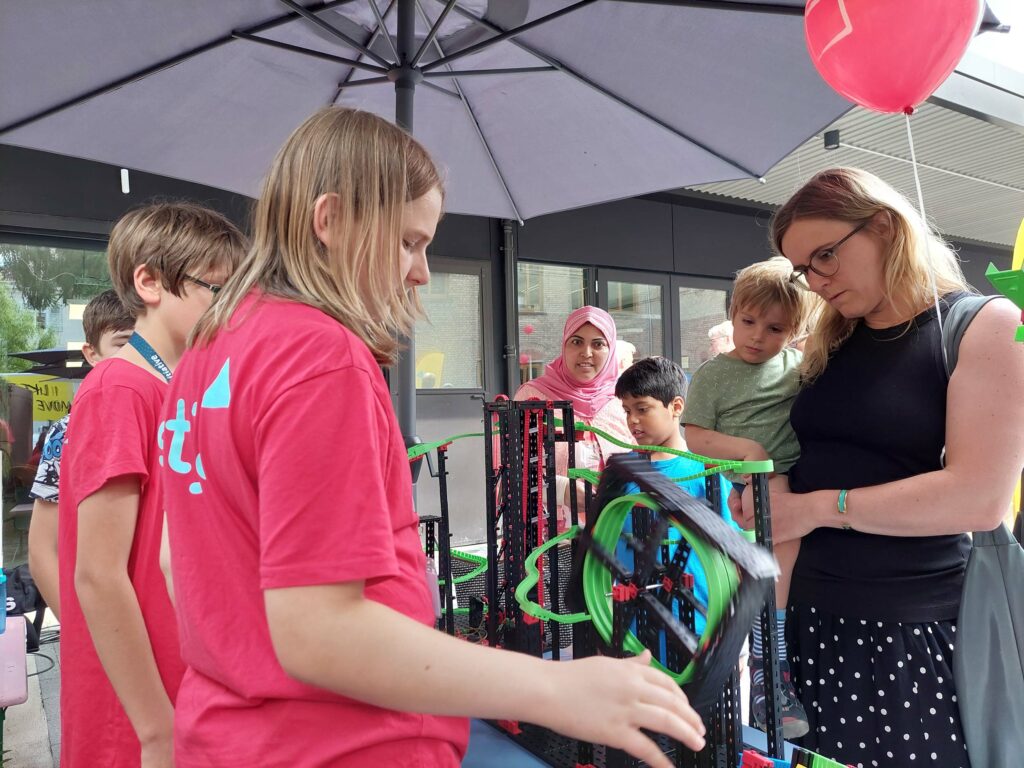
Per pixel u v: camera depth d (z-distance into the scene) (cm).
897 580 118
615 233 586
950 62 129
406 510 65
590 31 201
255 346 60
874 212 114
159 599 106
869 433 120
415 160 71
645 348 608
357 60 219
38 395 393
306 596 52
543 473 123
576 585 74
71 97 201
